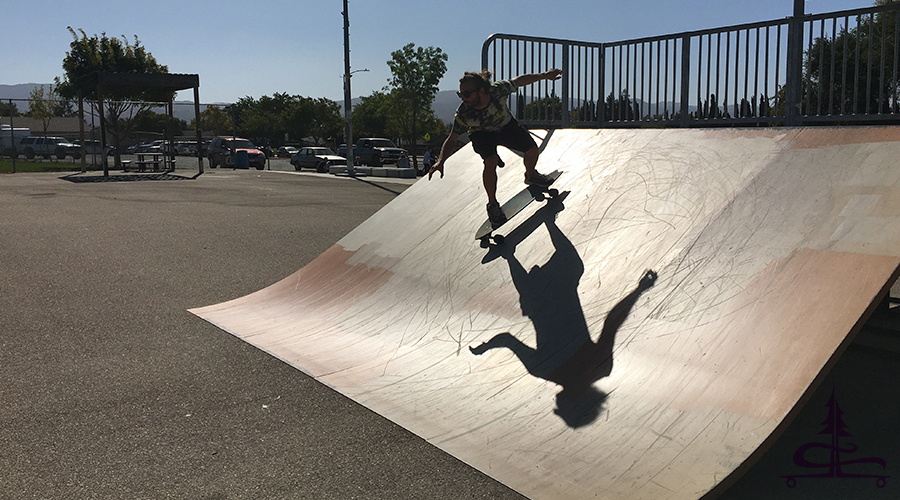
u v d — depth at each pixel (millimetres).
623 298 3873
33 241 9164
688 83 7355
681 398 3043
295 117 73125
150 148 47219
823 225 3543
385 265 5832
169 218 11906
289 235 10289
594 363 3533
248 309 5898
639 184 4906
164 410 3734
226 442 3338
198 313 5816
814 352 2840
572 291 4180
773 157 4379
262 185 19938
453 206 6180
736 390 2914
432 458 3137
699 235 4023
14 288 6574
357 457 3168
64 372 4328
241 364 4504
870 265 3090
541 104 8539
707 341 3256
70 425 3525
